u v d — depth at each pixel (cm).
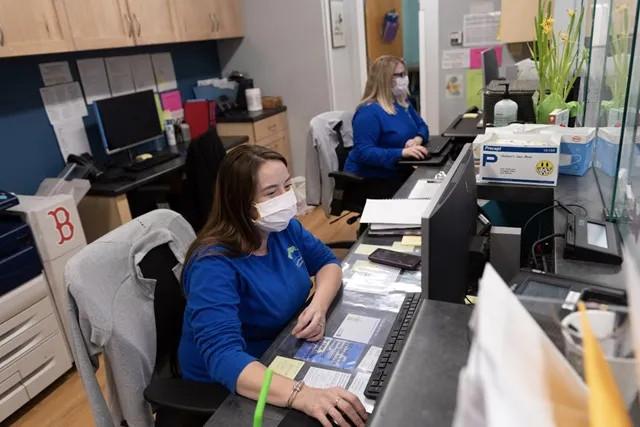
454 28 425
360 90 499
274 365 115
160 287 146
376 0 509
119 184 285
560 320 45
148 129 342
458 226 101
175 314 150
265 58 449
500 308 41
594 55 199
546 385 37
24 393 219
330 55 436
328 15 427
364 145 281
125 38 315
